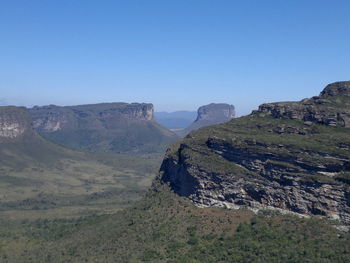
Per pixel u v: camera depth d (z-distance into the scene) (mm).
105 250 168875
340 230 135625
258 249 136875
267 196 153875
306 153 149875
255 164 159250
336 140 152625
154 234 164875
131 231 174250
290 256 129875
